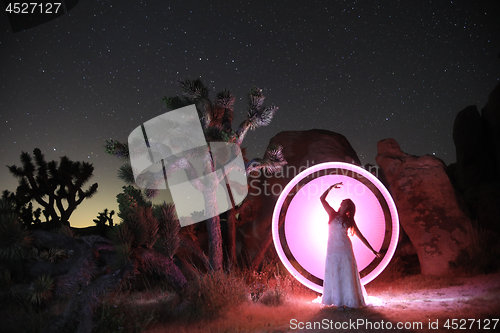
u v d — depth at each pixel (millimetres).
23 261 6152
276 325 5125
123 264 5266
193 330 5039
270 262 9352
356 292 5738
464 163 11008
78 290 5684
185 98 7926
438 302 5523
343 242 5945
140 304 6199
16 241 5496
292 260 9531
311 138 11977
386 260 7504
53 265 6176
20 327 4863
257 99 7809
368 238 9375
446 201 9156
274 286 7645
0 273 5559
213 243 7699
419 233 8992
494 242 8461
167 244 5996
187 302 6051
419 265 9250
